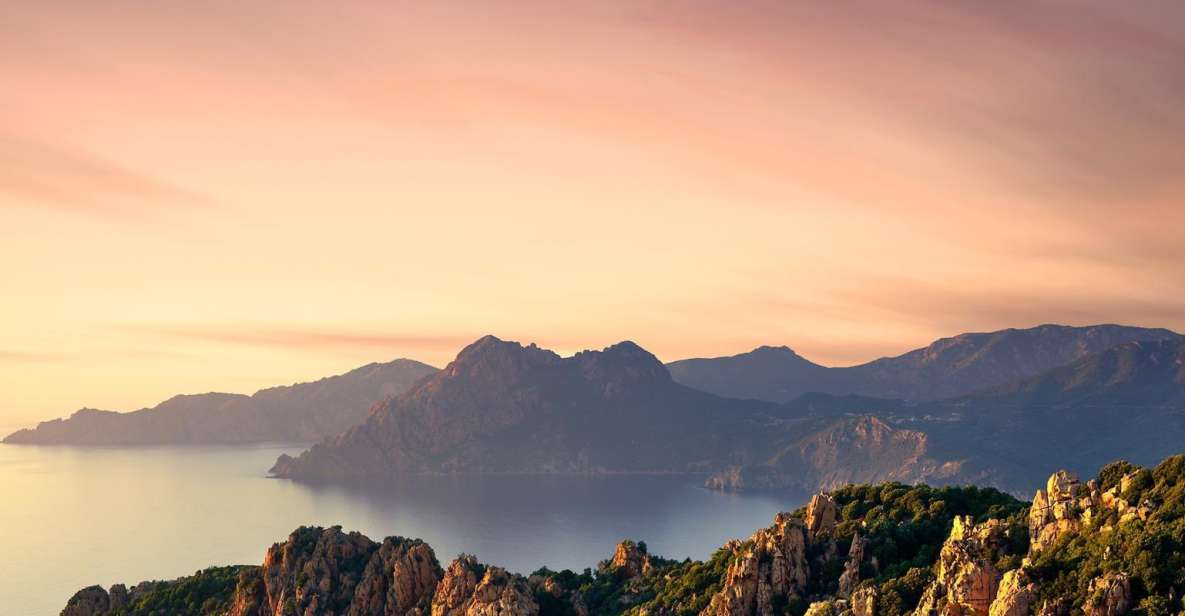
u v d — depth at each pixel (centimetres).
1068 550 13825
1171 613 11981
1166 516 13238
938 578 14562
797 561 18050
